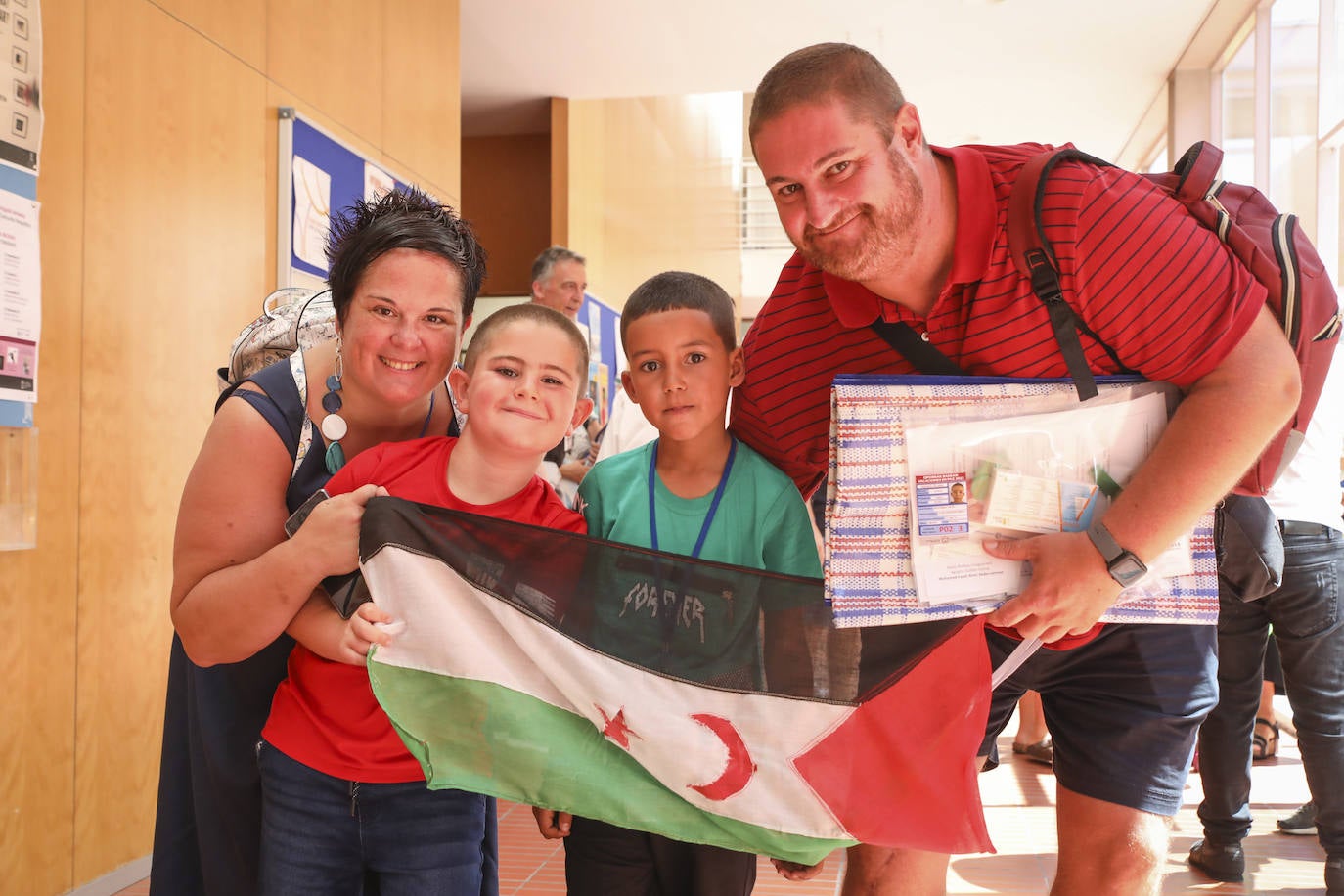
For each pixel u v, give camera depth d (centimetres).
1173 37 802
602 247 1034
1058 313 166
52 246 312
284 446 180
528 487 190
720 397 200
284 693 180
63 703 318
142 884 344
